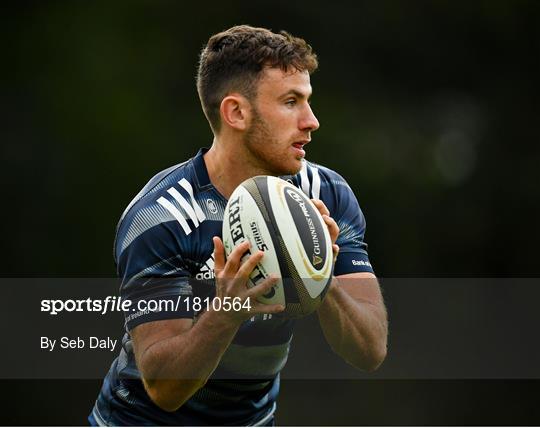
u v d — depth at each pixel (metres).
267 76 14.45
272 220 13.59
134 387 16.09
